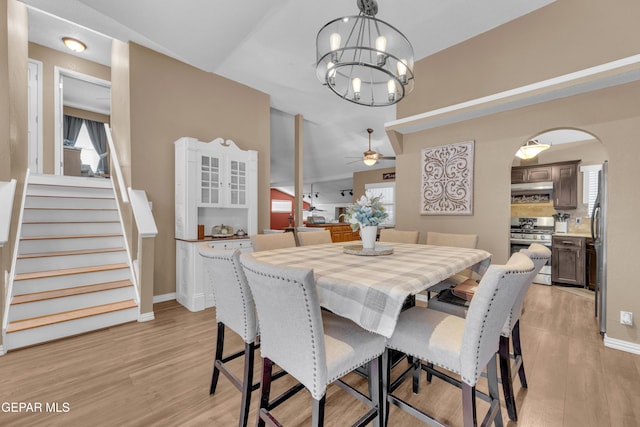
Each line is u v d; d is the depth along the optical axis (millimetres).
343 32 2168
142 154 3334
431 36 3166
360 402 1667
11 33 2734
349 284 1238
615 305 2330
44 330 2314
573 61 2594
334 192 11734
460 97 3279
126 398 1658
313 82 4203
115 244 3373
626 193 2309
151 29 2795
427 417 1229
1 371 1914
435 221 3477
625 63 2168
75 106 5992
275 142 7289
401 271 1457
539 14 2773
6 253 2496
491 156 3053
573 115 2574
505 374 1439
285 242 2828
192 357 2131
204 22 2711
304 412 1573
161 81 3494
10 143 2443
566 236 4367
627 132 2320
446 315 1514
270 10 2586
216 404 1622
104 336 2469
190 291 3166
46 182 3600
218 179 3580
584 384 1817
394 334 1379
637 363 2076
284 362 1164
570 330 2686
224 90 4086
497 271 1065
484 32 3107
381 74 3014
